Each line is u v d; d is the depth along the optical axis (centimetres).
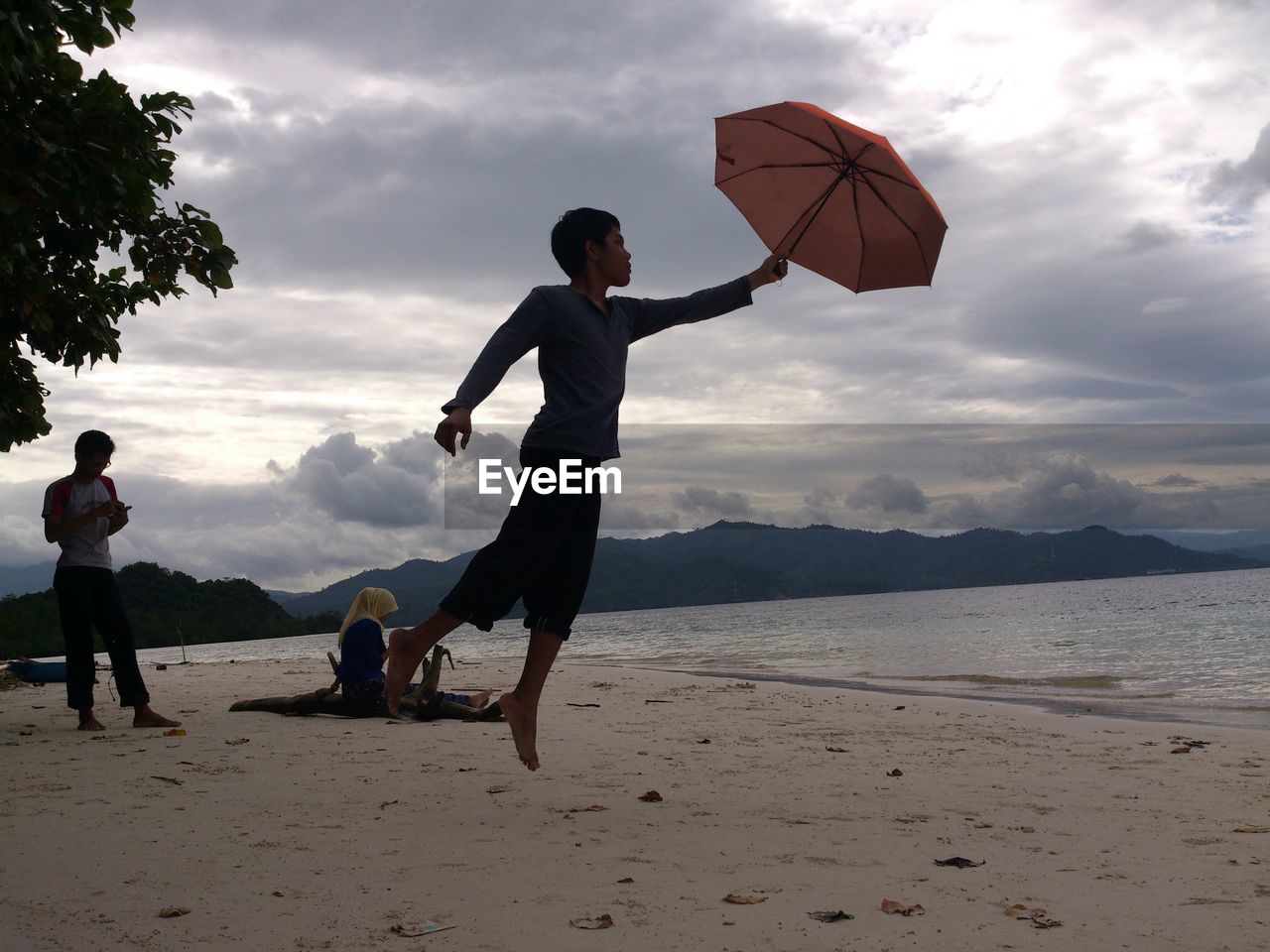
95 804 361
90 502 617
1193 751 555
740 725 682
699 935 216
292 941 210
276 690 1009
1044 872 276
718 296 342
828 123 322
